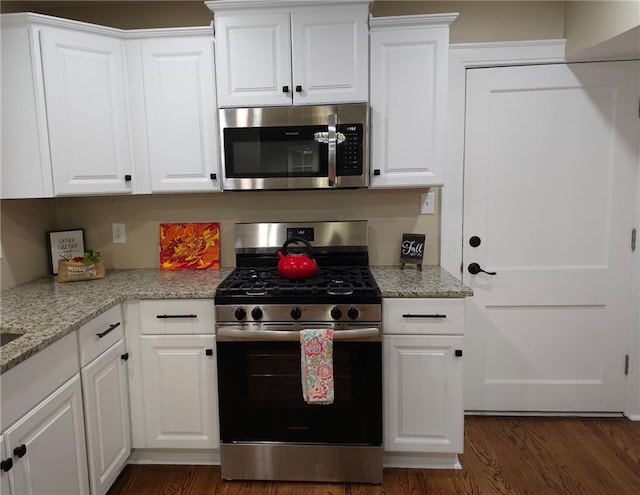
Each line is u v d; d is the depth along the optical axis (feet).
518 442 7.14
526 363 7.91
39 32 5.94
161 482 6.32
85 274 7.04
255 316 5.83
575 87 7.26
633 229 7.50
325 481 6.24
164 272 7.67
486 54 7.27
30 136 6.09
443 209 7.64
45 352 4.43
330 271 7.13
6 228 6.57
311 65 6.48
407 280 6.63
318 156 6.56
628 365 7.75
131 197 7.89
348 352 5.88
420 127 6.63
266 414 6.12
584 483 6.15
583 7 6.62
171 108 6.77
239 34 6.48
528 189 7.55
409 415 6.26
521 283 7.73
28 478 4.16
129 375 6.33
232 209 7.88
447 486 6.14
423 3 7.36
